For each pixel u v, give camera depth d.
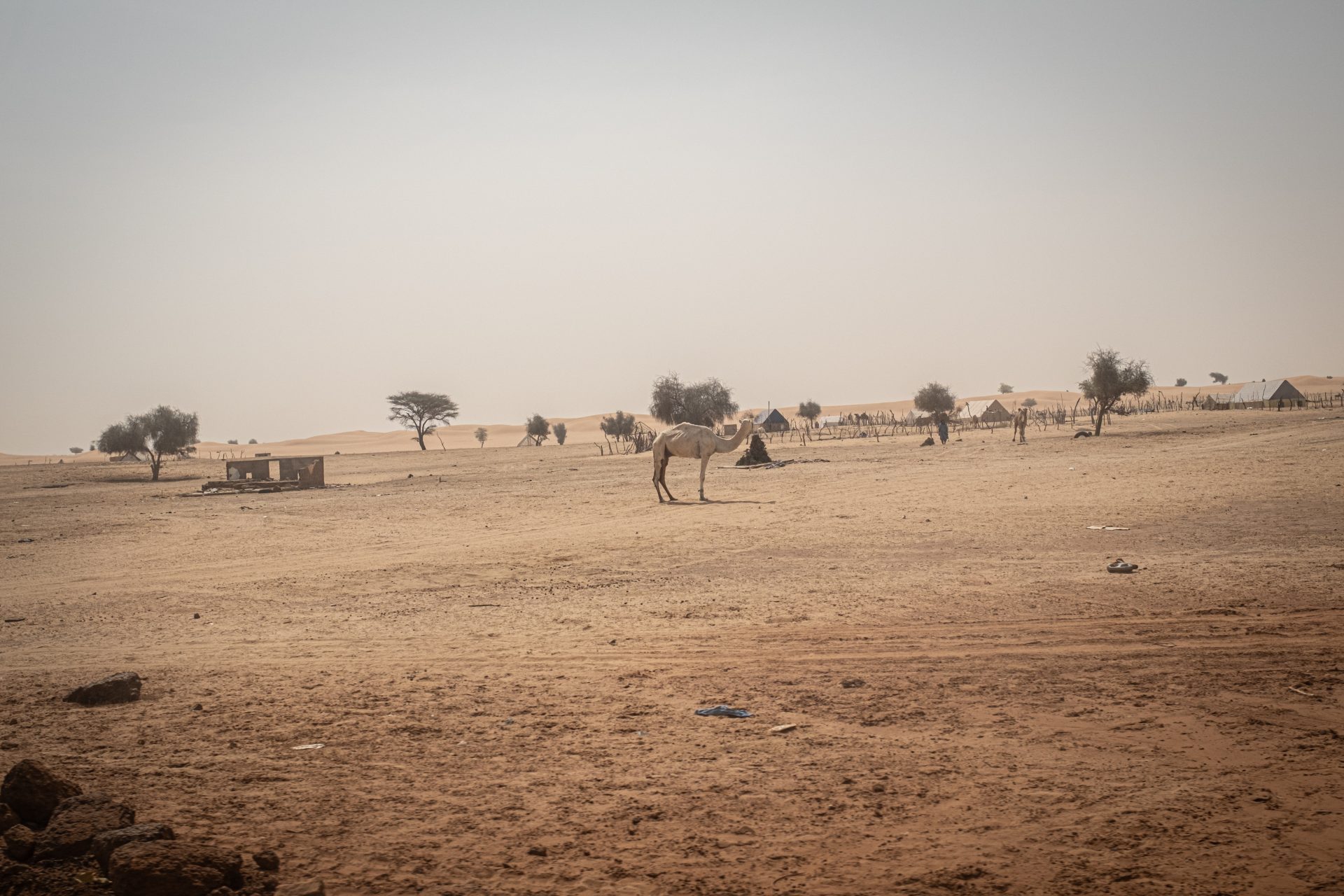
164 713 8.80
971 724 7.65
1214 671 8.97
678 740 7.51
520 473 53.91
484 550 21.84
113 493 54.03
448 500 36.38
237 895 4.79
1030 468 36.00
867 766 6.73
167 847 4.90
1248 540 17.23
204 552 23.50
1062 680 8.91
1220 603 12.11
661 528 24.44
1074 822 5.60
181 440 73.19
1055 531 19.91
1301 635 10.29
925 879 4.91
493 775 6.80
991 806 5.90
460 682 9.68
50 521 33.50
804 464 46.09
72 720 8.62
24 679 10.51
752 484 36.78
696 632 11.90
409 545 23.55
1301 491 23.17
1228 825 5.47
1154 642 10.27
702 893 4.84
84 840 5.37
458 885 5.02
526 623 13.07
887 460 46.12
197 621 14.19
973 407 125.25
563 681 9.63
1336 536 17.09
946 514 23.72
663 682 9.45
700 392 101.56
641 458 64.38
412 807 6.19
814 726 7.79
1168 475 29.34
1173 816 5.62
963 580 14.88
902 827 5.62
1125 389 56.50
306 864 5.31
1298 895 4.59
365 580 17.92
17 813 5.91
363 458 90.38
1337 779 6.11
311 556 22.08
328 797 6.41
